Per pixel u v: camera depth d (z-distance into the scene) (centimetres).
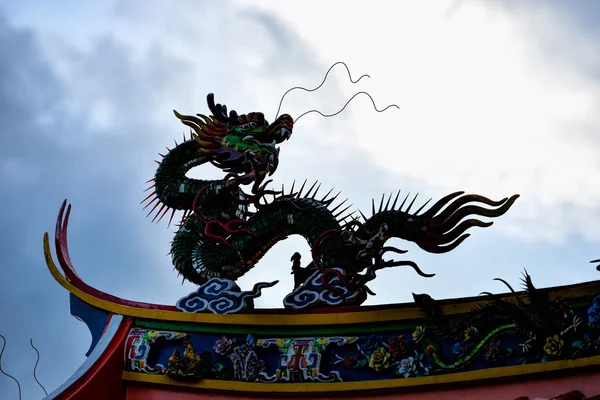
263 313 2022
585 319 1803
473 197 2020
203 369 2008
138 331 2081
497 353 1848
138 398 2030
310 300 1998
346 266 2023
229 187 2161
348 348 1958
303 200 2111
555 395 1788
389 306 1952
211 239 2152
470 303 1891
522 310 1838
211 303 2053
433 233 2012
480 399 1842
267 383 1972
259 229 2111
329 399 1942
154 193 2252
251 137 2212
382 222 2028
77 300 2167
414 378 1892
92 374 2003
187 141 2277
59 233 2242
